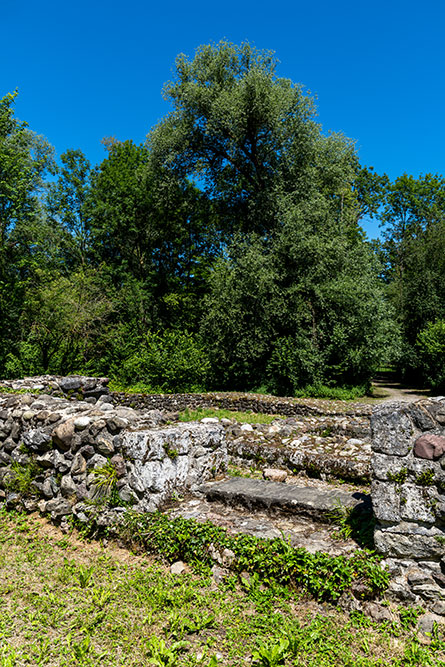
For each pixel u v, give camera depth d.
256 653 2.96
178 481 4.97
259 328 21.58
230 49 24.52
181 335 20.42
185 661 2.96
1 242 20.56
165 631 3.26
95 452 4.98
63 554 4.51
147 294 30.09
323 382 22.22
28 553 4.51
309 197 23.62
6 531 5.09
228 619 3.37
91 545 4.66
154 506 4.63
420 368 27.05
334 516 4.23
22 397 6.18
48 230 26.05
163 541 4.24
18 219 21.36
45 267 26.66
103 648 3.12
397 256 35.34
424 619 3.19
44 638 3.21
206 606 3.54
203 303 26.39
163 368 18.11
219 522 4.29
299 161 24.38
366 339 21.86
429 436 3.32
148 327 29.53
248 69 24.69
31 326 20.14
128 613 3.50
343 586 3.42
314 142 24.22
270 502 4.57
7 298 20.06
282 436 7.70
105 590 3.79
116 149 34.16
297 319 21.45
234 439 7.63
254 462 7.05
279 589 3.60
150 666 2.94
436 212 34.44
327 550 3.69
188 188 28.70
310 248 21.41
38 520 5.32
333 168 24.53
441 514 3.25
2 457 5.91
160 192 27.61
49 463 5.38
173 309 30.92
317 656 2.99
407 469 3.38
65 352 18.28
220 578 3.85
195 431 5.30
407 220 37.62
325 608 3.43
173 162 25.80
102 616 3.44
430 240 29.08
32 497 5.51
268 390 21.95
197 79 24.88
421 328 27.00
